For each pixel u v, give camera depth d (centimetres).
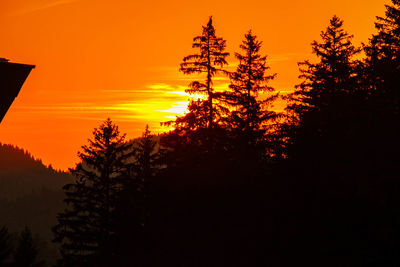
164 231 6116
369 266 3778
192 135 6381
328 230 4281
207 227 5606
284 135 5728
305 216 4656
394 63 4497
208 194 5834
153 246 6206
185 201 5953
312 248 4344
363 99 4750
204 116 6347
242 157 6150
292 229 4672
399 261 3634
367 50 5012
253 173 5828
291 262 4422
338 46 6066
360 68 5038
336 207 4344
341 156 4438
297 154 5116
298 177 4959
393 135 4025
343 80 5572
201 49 6506
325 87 5703
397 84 4303
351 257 3950
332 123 4909
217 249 5281
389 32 4838
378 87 4481
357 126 4288
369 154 4106
